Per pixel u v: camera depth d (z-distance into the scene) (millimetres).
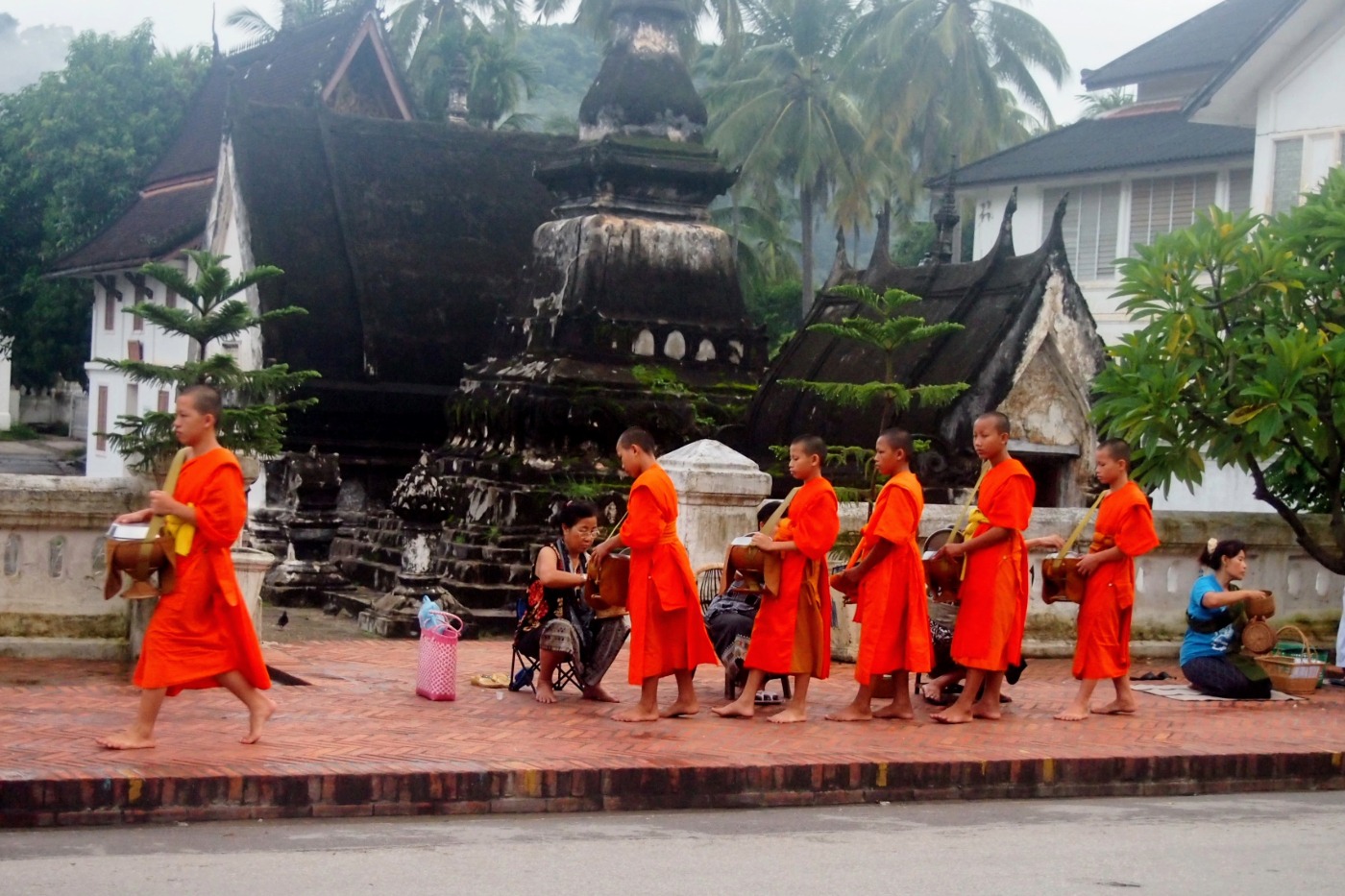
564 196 18719
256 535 19750
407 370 21641
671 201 18250
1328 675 13148
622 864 7199
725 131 42844
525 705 10641
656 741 9414
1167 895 6926
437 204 23016
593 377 17188
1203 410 13680
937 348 16688
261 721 8789
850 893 6777
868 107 43625
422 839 7602
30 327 44562
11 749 8383
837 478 16594
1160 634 14391
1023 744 9820
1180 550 14367
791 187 46219
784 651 10219
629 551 10836
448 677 10648
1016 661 10711
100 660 11703
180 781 7836
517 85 46719
